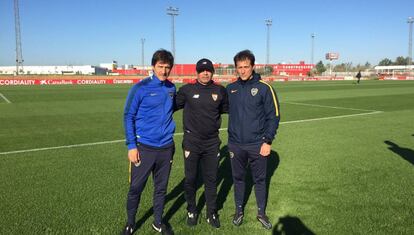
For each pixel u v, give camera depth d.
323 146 8.52
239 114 4.25
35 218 4.45
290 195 5.30
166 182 4.11
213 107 4.10
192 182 4.29
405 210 4.75
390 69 112.38
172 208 4.87
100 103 18.66
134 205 4.00
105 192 5.34
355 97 23.47
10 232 4.08
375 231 4.18
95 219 4.44
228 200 5.16
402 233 4.13
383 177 6.14
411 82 51.75
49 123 11.88
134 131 3.83
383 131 10.58
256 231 4.23
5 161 7.00
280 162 7.08
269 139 4.17
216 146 4.25
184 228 4.30
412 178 6.08
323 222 4.41
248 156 4.35
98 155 7.51
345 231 4.18
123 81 47.38
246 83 4.22
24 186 5.58
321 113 14.91
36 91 28.03
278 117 4.20
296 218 4.53
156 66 3.78
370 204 4.96
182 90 4.16
